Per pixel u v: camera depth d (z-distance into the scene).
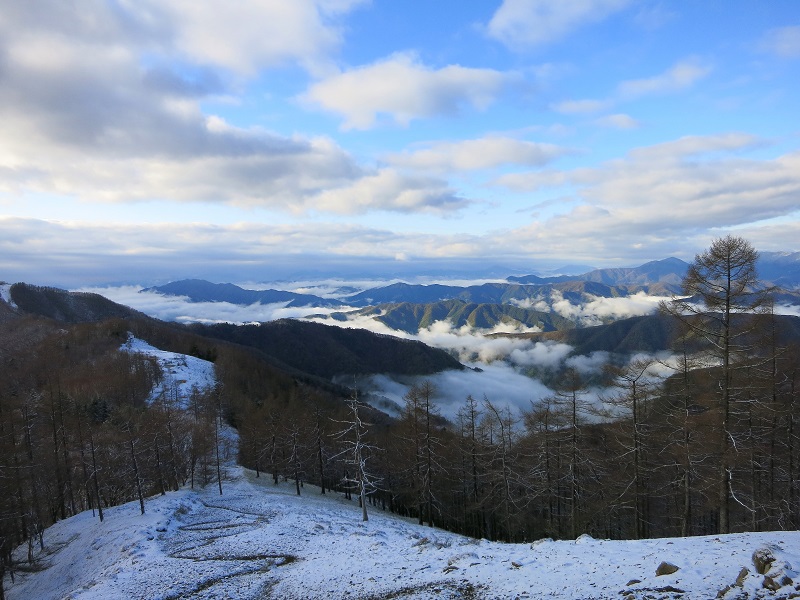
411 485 47.47
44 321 154.88
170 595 20.89
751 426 27.14
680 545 15.47
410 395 41.94
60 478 48.06
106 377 82.50
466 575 16.30
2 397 52.78
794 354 25.11
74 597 22.23
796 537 14.51
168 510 38.72
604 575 13.74
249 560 25.08
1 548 35.00
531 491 40.50
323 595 17.64
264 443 60.09
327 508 42.69
